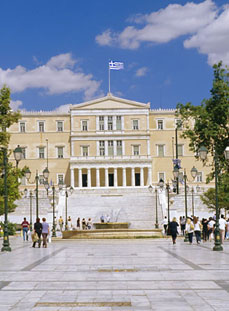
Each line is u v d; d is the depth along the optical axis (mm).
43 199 93062
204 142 55719
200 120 55156
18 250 36438
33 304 13664
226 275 19297
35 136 131000
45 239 39688
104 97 131500
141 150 130250
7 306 13406
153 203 94312
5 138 59312
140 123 131000
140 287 16406
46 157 130500
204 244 42719
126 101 131500
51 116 131875
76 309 13008
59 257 29078
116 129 130875
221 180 54312
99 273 20391
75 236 51312
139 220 86625
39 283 17562
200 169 129000
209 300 13992
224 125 54625
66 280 18297
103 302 13859
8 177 57625
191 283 17188
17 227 80562
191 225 43312
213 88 54188
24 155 130375
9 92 60062
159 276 19156
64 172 130125
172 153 130625
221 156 54375
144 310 12812
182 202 94312
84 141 130375
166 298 14367
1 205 58094
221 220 42156
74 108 131250
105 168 127250
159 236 52125
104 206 94688
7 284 17375
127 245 42219
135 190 115812
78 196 108812
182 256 28875
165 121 131500
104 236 50812
